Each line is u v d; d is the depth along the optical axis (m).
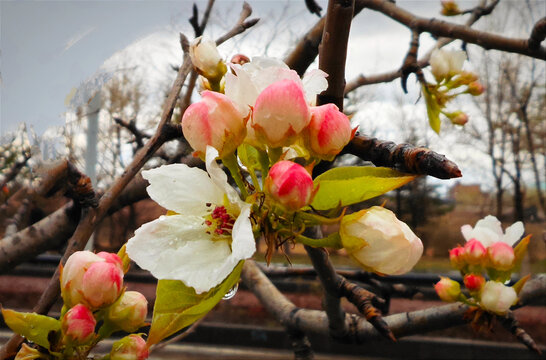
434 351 1.65
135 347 0.18
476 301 0.32
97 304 0.17
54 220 0.34
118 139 1.16
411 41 0.41
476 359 1.63
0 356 0.19
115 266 0.17
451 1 0.52
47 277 2.11
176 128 0.24
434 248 2.54
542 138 2.77
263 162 0.16
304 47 0.31
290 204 0.14
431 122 0.42
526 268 2.07
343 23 0.17
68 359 0.17
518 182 2.73
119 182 0.23
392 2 0.43
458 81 0.41
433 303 1.79
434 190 2.56
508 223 2.79
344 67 0.17
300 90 0.15
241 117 0.15
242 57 0.25
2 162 0.40
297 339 0.39
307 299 1.97
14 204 0.56
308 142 0.16
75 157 0.57
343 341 0.35
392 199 2.54
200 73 0.19
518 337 0.32
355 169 0.15
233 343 1.70
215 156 0.14
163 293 0.14
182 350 1.65
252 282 0.42
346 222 0.15
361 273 0.42
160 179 0.15
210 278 0.14
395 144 0.16
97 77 0.27
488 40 0.41
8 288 1.95
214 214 0.15
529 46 0.40
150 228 0.14
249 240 0.14
